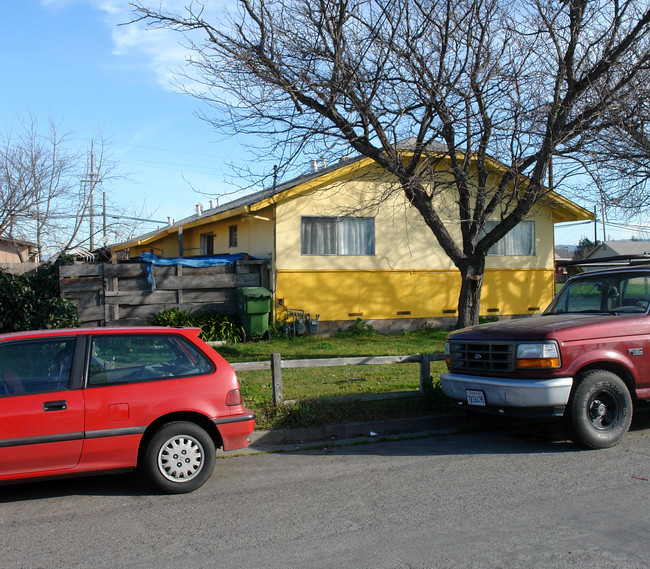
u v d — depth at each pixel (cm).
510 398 698
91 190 2514
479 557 422
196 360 605
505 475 615
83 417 544
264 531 480
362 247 1734
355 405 843
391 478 616
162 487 570
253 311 1517
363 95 1057
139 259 1552
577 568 403
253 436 756
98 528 493
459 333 798
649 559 416
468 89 1101
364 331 1697
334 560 422
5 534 483
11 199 2198
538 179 1052
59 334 570
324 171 1752
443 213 1750
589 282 850
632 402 743
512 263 1936
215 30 1023
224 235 2069
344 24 1041
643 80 1112
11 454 520
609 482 582
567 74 1076
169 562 425
